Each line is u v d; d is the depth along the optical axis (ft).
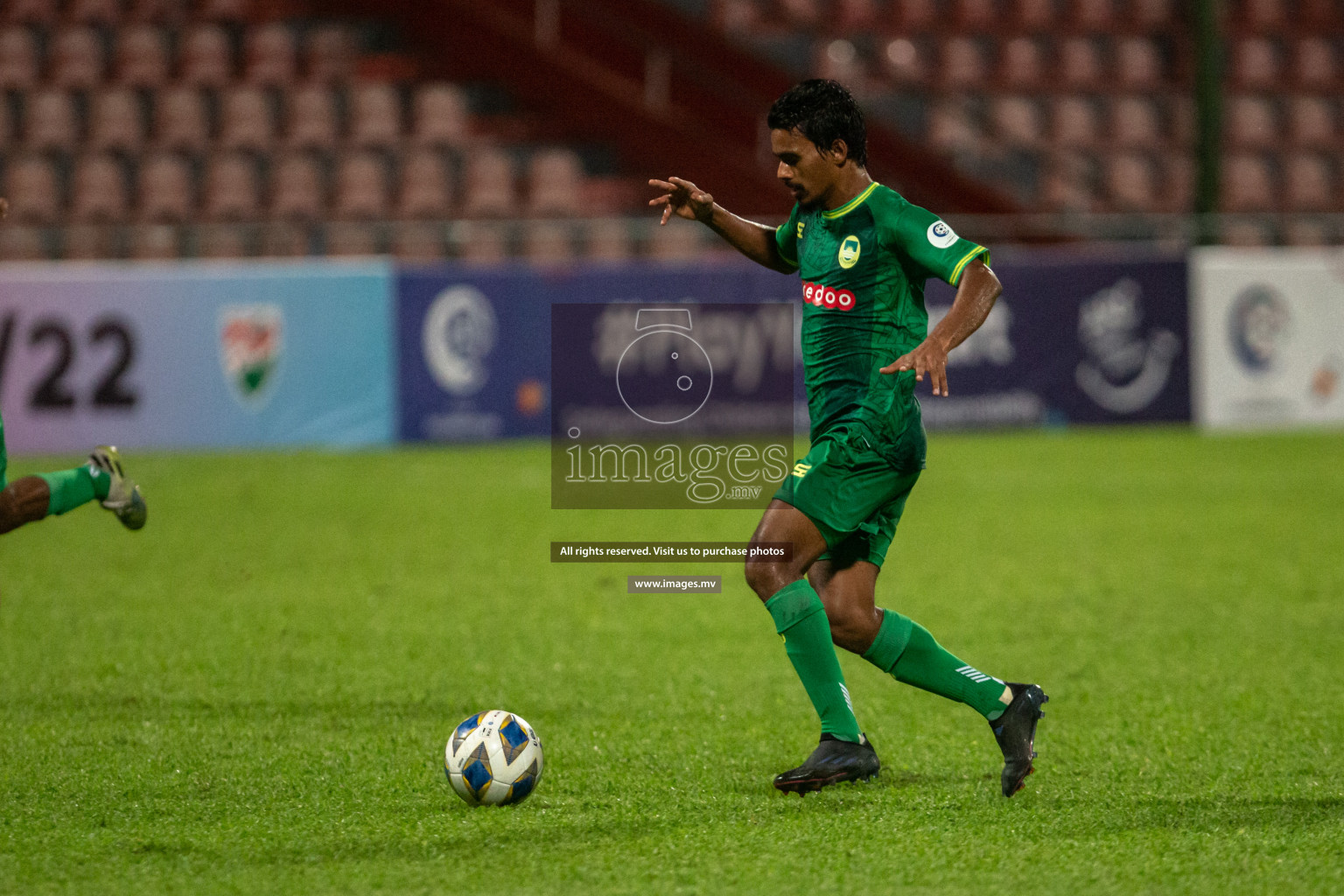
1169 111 262.67
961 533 117.39
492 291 185.06
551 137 237.45
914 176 241.76
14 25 233.96
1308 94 268.21
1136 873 39.81
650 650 75.41
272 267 177.27
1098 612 85.20
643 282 186.39
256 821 45.21
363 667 70.79
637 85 243.81
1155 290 198.39
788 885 39.06
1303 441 184.85
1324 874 39.65
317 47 239.09
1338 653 73.77
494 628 80.94
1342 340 202.80
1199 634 78.89
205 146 223.51
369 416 181.27
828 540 47.78
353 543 111.75
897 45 258.98
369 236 209.97
